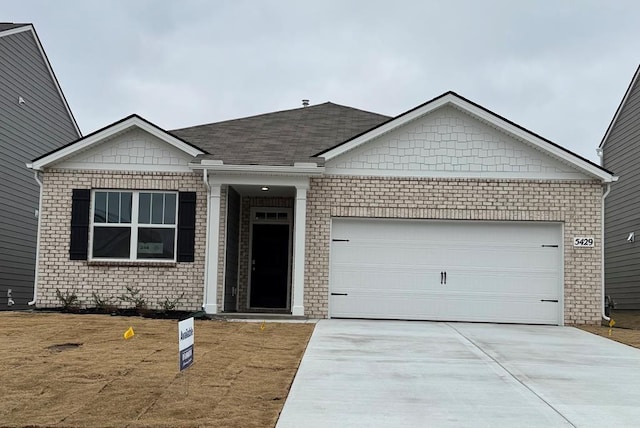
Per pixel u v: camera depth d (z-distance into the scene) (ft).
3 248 64.28
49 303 49.80
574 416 22.33
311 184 50.31
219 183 49.08
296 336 38.58
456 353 34.27
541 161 50.08
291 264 58.44
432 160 50.31
